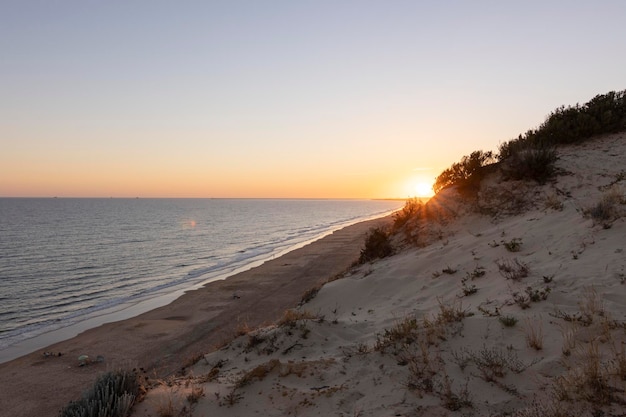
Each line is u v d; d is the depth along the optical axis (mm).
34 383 9594
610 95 16688
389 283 9789
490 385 4121
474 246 9984
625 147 13016
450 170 15969
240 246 44688
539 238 8773
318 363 5285
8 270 30875
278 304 15680
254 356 6312
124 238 54656
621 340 4230
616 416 3232
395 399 4191
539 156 12375
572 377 3760
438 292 8211
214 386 5164
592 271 6340
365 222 68188
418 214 14398
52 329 15516
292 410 4344
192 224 82438
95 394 4855
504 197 12328
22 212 133750
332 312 9133
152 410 4652
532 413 3512
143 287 24203
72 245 46969
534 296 5844
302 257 28250
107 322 16031
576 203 10102
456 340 5105
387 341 5574
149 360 10797
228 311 15430
